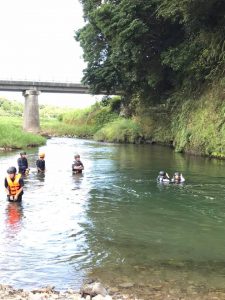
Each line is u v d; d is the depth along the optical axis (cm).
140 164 2561
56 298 678
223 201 1499
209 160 2795
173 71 3828
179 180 1869
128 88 4678
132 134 4900
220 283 784
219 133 2919
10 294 695
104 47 4619
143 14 3362
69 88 7475
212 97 3095
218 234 1104
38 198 1521
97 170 2277
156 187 1762
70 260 901
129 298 705
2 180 1877
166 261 900
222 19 2886
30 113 7269
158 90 4306
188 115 3428
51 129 7219
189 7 2817
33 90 7269
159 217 1273
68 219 1237
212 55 2970
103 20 3566
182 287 764
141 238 1063
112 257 922
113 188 1733
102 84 4725
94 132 6650
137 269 852
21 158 2027
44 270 844
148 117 4753
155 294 732
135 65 3778
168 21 3397
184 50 3244
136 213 1320
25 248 972
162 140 4372
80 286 766
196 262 895
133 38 3400
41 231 1109
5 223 1179
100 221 1220
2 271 836
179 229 1147
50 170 2248
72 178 1981
